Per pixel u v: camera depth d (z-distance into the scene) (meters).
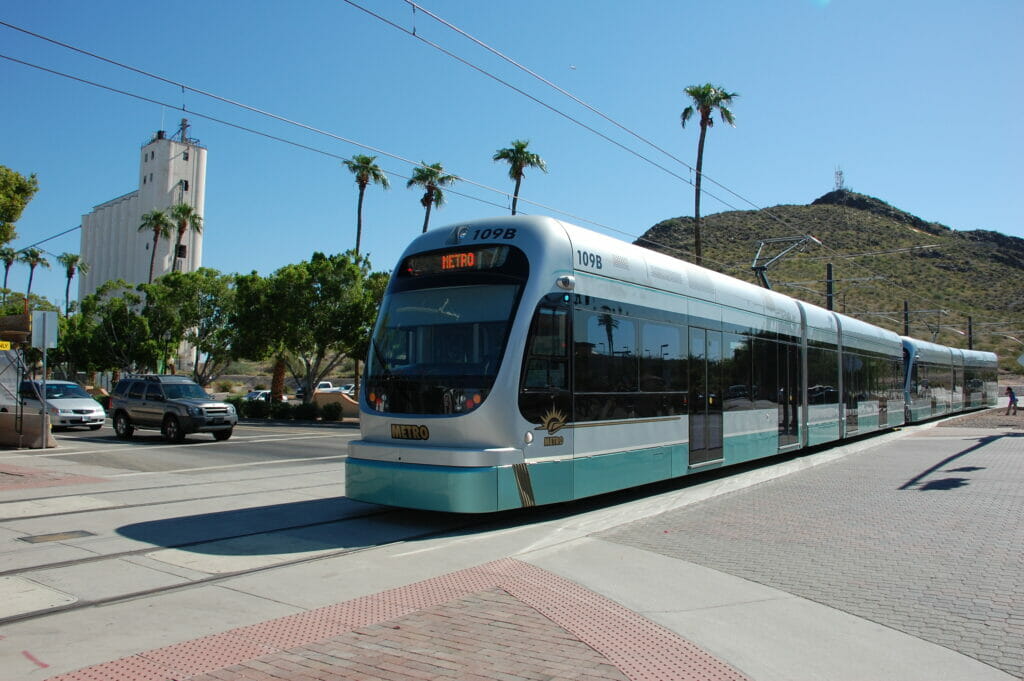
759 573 7.17
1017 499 11.44
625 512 10.58
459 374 9.28
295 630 5.50
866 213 104.56
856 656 5.05
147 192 78.31
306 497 12.04
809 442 17.52
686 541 8.59
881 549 8.19
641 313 11.45
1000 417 34.94
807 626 5.66
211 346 42.59
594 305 10.43
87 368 48.47
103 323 44.47
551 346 9.65
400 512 10.70
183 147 78.75
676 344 12.31
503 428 9.02
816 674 4.73
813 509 10.73
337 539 8.88
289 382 81.69
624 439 10.85
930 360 32.28
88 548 8.26
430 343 9.80
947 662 4.95
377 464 9.54
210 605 6.20
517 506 9.09
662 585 6.73
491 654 5.02
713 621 5.75
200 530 9.35
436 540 8.83
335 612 5.92
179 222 56.84
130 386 23.56
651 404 11.51
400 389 9.69
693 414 12.59
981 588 6.70
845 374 20.48
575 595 6.39
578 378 10.05
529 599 6.24
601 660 4.92
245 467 16.30
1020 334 64.12
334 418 36.41
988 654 5.09
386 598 6.30
